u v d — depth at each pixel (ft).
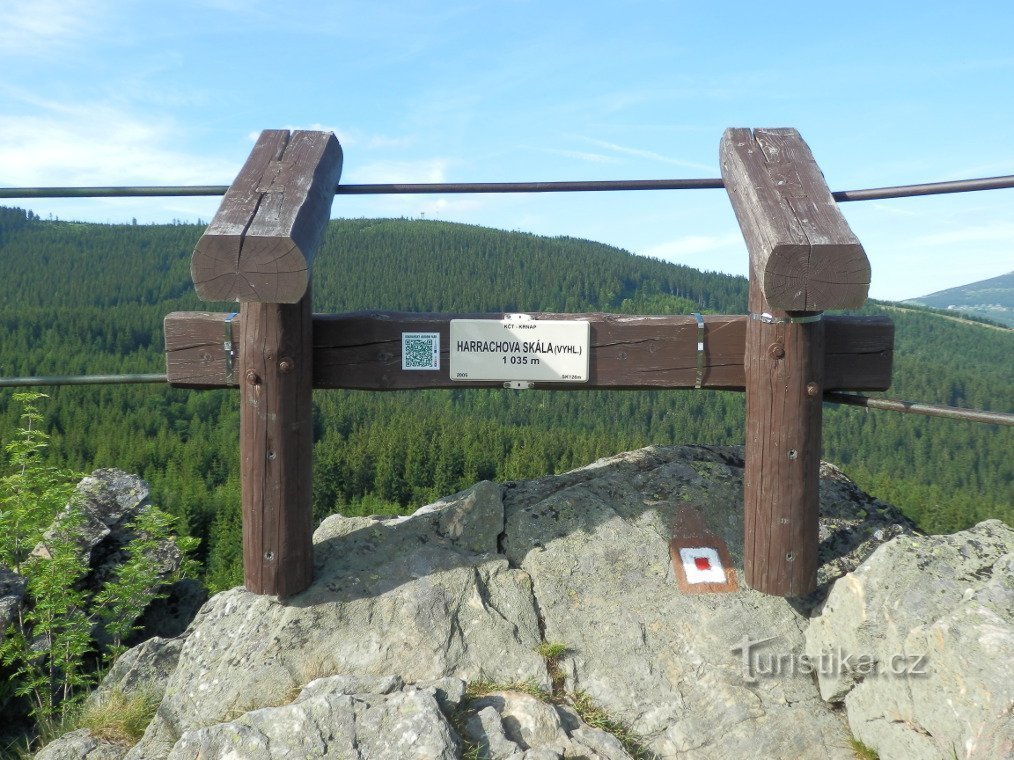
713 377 13.78
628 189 14.47
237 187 12.46
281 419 12.75
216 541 164.45
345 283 635.66
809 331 12.54
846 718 11.64
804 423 12.70
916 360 461.37
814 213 11.77
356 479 243.40
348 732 10.15
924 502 232.94
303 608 13.06
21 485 26.43
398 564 13.89
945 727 9.64
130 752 11.57
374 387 13.66
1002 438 340.39
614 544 14.26
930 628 10.32
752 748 11.08
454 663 12.28
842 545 14.46
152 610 31.99
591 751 10.62
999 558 11.69
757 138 14.12
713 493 15.25
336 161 14.58
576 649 12.70
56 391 282.15
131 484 37.17
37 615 24.40
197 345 13.38
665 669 12.35
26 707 22.85
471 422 282.56
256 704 11.85
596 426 325.83
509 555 14.34
